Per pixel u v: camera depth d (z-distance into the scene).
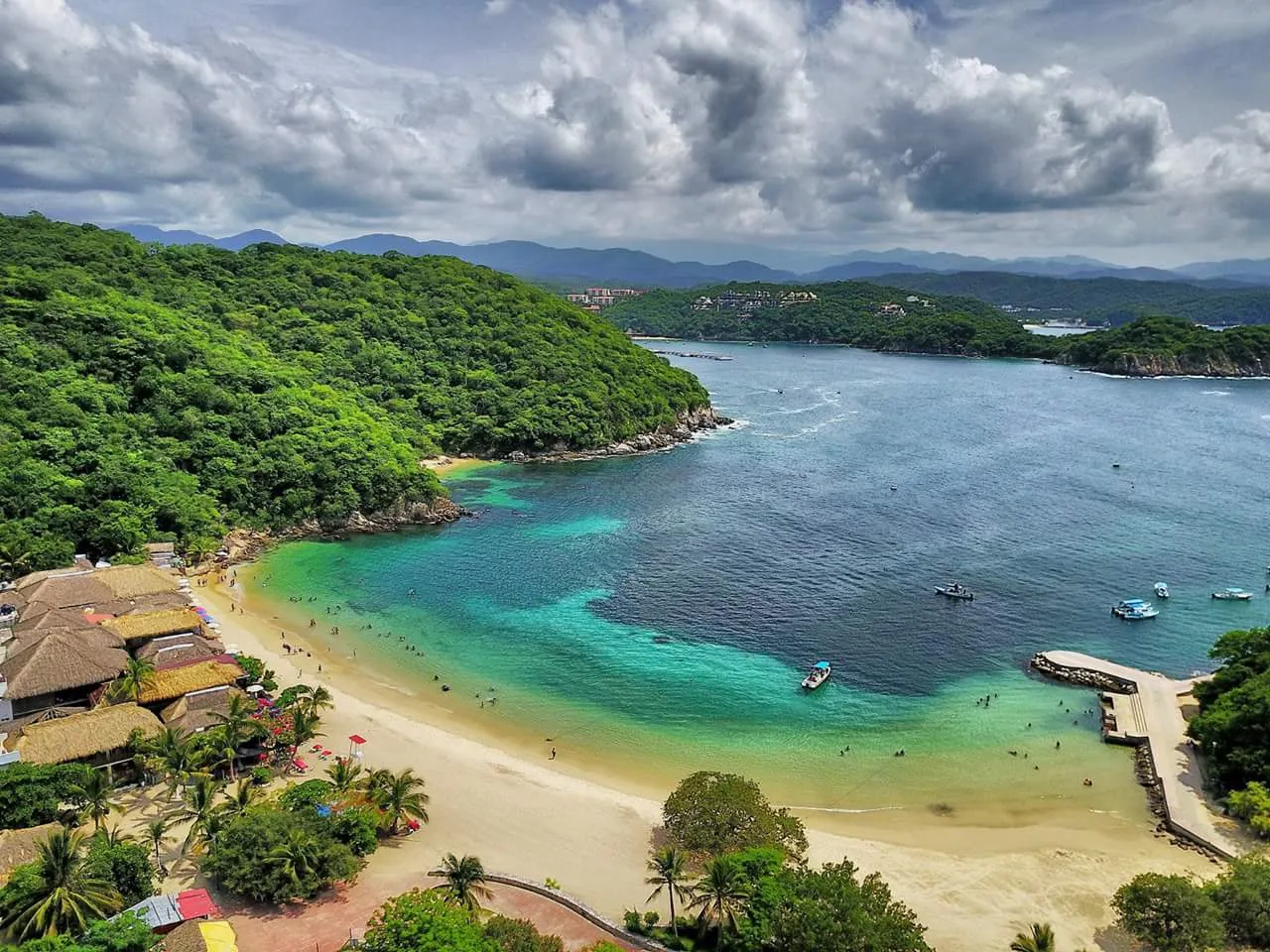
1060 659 101.75
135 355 162.00
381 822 66.75
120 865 56.25
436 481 169.62
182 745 71.25
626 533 154.00
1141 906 55.84
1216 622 115.00
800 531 154.25
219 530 140.88
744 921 53.41
